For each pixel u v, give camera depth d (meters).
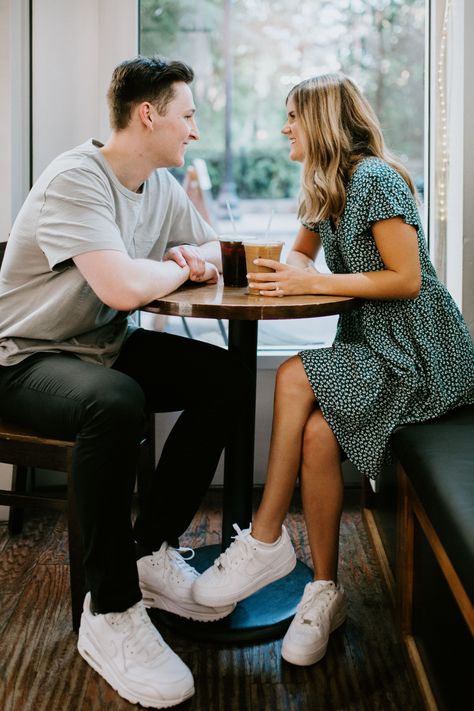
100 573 1.71
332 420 1.83
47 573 2.20
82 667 1.78
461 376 1.95
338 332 2.10
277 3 2.69
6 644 1.86
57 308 1.84
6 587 2.12
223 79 2.76
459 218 2.39
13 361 1.86
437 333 1.95
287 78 2.77
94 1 2.51
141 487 2.36
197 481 1.96
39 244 1.81
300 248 2.21
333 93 1.92
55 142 2.58
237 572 1.86
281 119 2.84
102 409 1.66
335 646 1.87
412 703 1.67
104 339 1.99
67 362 1.83
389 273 1.83
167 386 2.00
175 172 2.89
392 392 1.87
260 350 2.79
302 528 2.50
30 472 2.72
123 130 1.91
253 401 2.01
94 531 1.69
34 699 1.67
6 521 2.53
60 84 2.54
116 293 1.74
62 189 1.80
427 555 1.69
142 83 1.86
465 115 2.32
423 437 1.75
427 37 2.57
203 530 2.48
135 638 1.70
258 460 2.78
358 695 1.69
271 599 2.03
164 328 2.86
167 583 1.94
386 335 1.90
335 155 1.90
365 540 2.40
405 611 1.84
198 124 2.82
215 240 2.25
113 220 1.84
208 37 2.70
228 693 1.70
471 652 1.34
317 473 1.85
